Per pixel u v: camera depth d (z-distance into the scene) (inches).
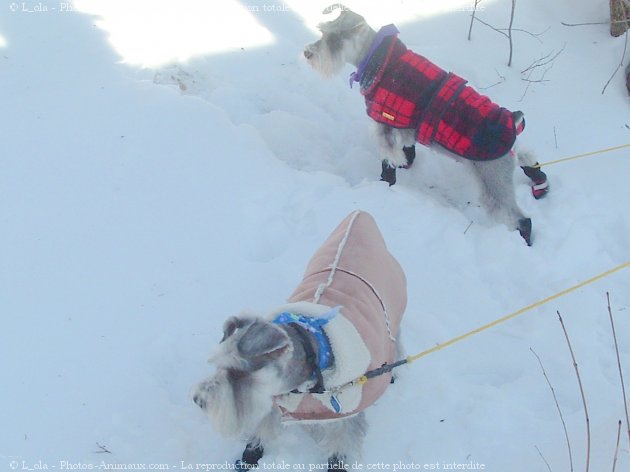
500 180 87.8
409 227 87.9
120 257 81.6
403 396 72.7
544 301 74.3
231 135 95.0
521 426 70.6
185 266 81.6
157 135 93.0
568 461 65.0
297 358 58.6
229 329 57.8
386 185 93.4
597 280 83.9
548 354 76.5
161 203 86.9
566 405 72.5
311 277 66.3
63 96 97.0
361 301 63.6
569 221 90.2
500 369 75.9
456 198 96.3
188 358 74.4
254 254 84.7
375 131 93.0
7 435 68.3
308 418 62.7
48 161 89.2
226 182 89.9
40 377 71.9
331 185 92.5
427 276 83.7
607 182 94.8
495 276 84.9
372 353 62.0
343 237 68.0
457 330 79.0
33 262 80.2
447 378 74.2
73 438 68.5
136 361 73.7
